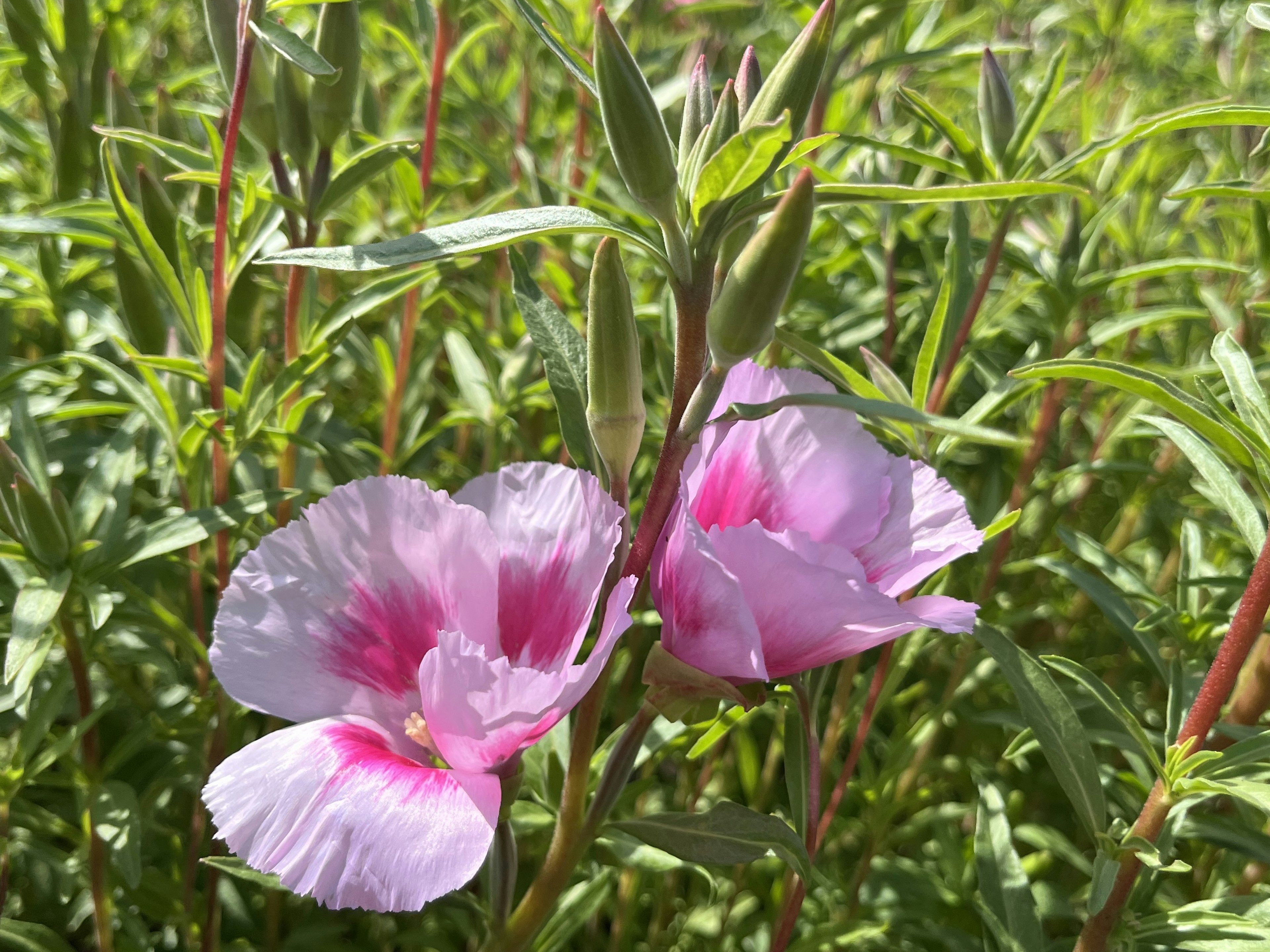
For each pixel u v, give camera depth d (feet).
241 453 0.83
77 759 0.83
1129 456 1.30
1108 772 0.81
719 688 0.46
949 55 1.08
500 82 1.38
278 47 0.63
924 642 0.88
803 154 0.43
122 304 0.79
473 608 0.47
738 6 1.40
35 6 0.91
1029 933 0.69
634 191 0.41
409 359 1.02
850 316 1.15
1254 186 0.65
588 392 0.51
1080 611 1.20
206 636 0.82
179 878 0.87
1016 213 0.86
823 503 0.51
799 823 0.65
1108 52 1.51
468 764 0.44
